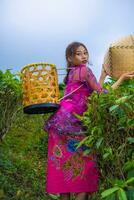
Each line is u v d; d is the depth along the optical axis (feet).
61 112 10.94
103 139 9.00
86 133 10.80
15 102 13.98
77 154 10.80
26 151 18.44
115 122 8.84
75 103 10.95
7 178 14.60
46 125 11.21
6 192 13.78
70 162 10.85
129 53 10.37
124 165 8.41
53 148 11.05
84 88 11.02
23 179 15.16
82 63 11.32
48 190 11.09
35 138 19.20
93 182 10.77
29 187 14.89
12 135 19.38
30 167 16.52
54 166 11.00
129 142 8.71
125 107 8.59
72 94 11.02
